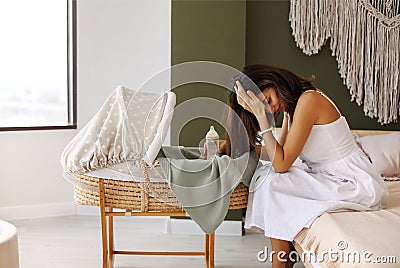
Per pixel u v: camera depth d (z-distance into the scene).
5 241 1.81
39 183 4.65
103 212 2.96
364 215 2.70
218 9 4.22
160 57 4.69
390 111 4.56
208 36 4.23
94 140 2.92
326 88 4.57
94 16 4.66
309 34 4.50
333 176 3.08
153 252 3.43
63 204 4.72
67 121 4.82
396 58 4.51
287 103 3.05
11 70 4.67
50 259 3.62
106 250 3.08
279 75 3.06
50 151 4.67
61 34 4.73
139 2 4.65
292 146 3.00
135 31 4.67
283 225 2.84
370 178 2.96
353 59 4.51
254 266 3.54
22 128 4.54
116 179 2.87
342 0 4.47
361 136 4.36
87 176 2.95
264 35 4.53
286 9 4.52
